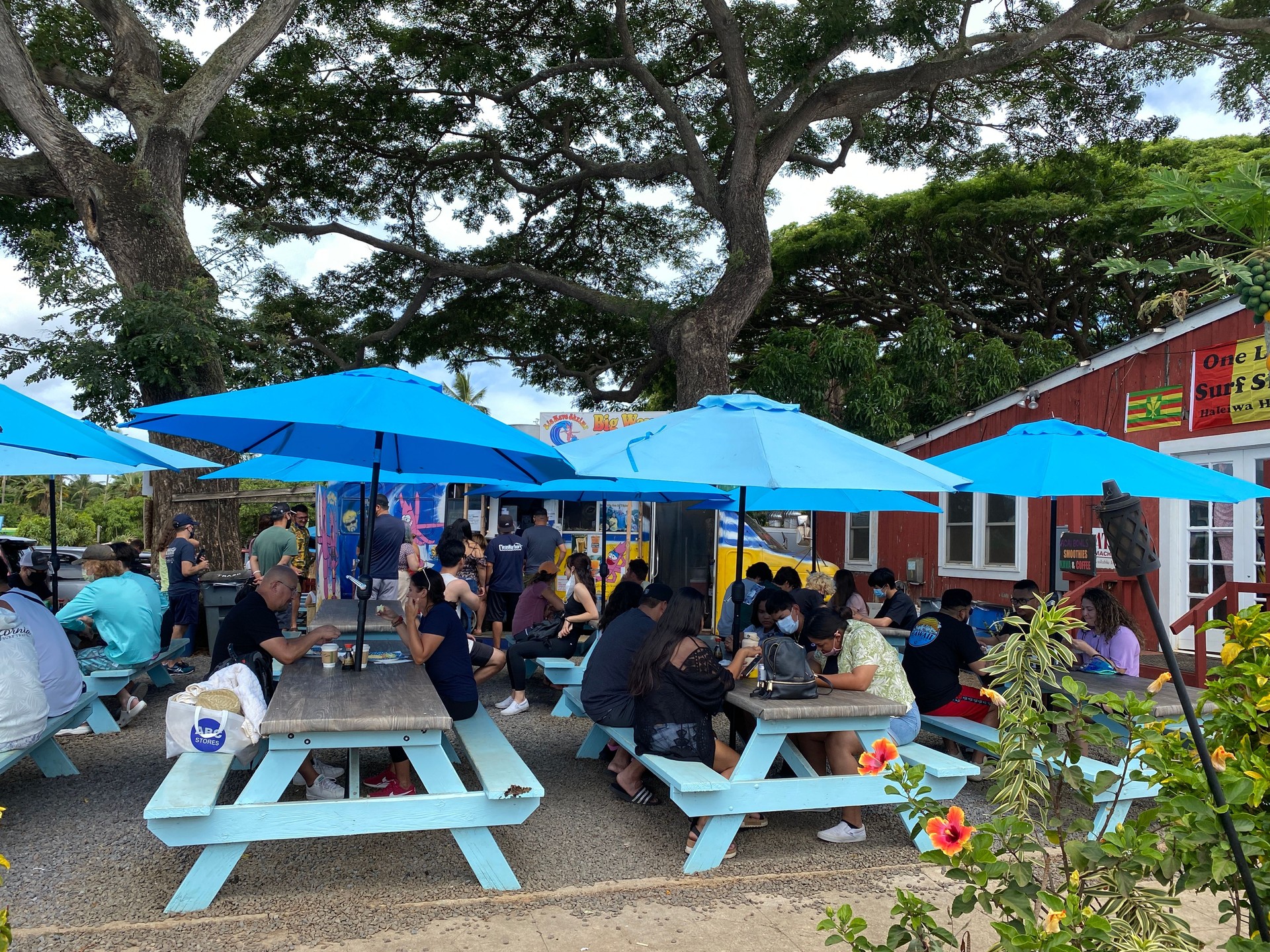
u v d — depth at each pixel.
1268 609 8.80
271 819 4.06
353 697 4.82
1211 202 2.04
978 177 22.59
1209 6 17.08
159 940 3.67
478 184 22.03
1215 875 2.21
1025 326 24.56
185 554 10.19
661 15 19.03
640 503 13.56
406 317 20.20
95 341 11.83
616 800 5.76
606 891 4.30
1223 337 9.45
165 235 12.59
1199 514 9.88
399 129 20.19
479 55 18.53
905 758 5.18
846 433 5.26
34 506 48.97
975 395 16.88
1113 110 17.83
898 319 25.12
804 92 16.12
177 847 4.65
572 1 18.67
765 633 5.78
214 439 5.79
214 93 13.11
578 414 13.09
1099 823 4.96
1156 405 10.19
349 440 5.81
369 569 5.66
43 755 5.87
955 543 13.43
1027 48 15.06
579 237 23.17
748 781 4.77
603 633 6.39
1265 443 8.91
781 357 17.36
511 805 4.29
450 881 4.37
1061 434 6.97
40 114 12.29
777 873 4.60
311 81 18.94
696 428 5.07
